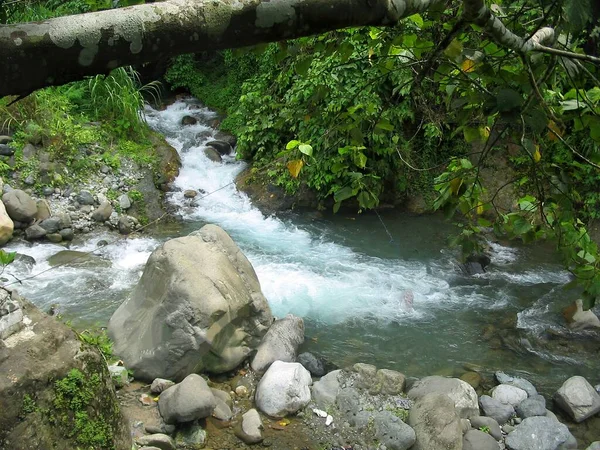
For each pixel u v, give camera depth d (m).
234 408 5.05
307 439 4.77
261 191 9.88
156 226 8.82
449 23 2.25
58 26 1.02
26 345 3.74
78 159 9.32
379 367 5.92
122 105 10.40
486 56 2.18
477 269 8.02
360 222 9.38
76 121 9.99
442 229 9.19
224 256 5.61
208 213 9.38
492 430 5.01
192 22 1.11
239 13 1.15
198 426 4.69
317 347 6.16
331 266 7.98
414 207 9.75
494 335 6.57
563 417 5.36
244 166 10.69
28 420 3.49
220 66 13.57
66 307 6.44
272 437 4.75
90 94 10.59
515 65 2.28
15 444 3.42
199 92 13.23
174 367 5.06
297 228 9.09
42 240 7.96
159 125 11.77
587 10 1.52
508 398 5.37
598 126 2.26
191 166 10.49
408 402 5.26
